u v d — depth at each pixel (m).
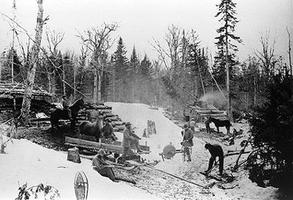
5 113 15.38
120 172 12.88
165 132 17.84
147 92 22.03
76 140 13.88
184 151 15.07
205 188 12.33
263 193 12.14
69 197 8.99
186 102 20.80
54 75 20.42
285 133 11.59
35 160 10.78
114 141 14.99
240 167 14.23
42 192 8.95
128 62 21.53
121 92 21.66
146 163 14.35
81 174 9.66
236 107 19.97
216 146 14.00
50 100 17.42
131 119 19.12
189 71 21.22
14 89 16.22
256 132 12.27
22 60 21.53
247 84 19.92
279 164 11.97
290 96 11.52
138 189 11.04
